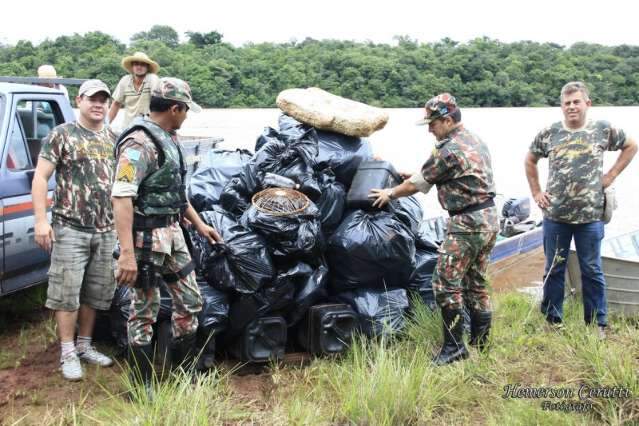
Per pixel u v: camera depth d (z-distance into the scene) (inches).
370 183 185.5
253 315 162.4
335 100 220.2
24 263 181.3
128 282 133.7
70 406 144.2
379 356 154.8
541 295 224.4
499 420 139.3
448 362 165.0
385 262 178.1
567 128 186.7
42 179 153.0
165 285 146.7
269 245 167.6
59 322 157.9
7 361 167.9
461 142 160.6
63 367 157.6
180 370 147.1
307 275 172.1
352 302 179.5
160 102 135.5
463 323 170.1
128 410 134.4
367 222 179.5
